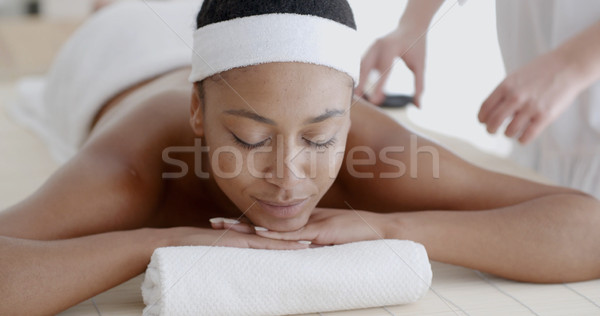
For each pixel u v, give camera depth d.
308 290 1.03
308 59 0.97
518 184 1.31
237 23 0.98
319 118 0.98
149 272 1.02
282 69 0.96
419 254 1.08
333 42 0.98
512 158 2.04
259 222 1.10
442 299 1.14
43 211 1.14
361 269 1.05
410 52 1.61
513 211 1.21
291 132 0.98
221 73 0.99
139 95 1.61
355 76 1.04
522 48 1.73
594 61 1.29
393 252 1.08
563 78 1.29
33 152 2.15
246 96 0.97
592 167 1.69
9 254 1.01
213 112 1.03
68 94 2.11
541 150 1.85
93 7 2.71
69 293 1.02
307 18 0.97
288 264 1.04
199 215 1.34
